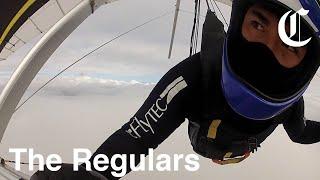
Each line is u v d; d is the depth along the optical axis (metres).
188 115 0.92
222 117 0.86
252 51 0.67
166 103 0.87
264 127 0.89
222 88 0.79
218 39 0.87
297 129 1.12
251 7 0.68
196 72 0.88
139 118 0.87
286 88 0.68
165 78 0.91
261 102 0.70
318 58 0.66
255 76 0.68
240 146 0.94
